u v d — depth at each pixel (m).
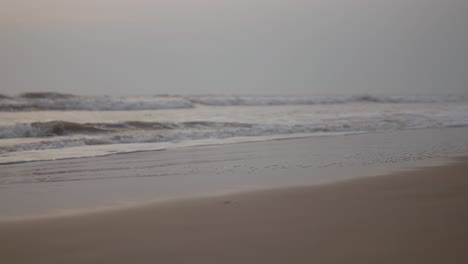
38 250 4.18
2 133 14.52
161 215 5.38
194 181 7.94
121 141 14.10
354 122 19.94
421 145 13.07
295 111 27.45
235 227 4.79
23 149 12.23
